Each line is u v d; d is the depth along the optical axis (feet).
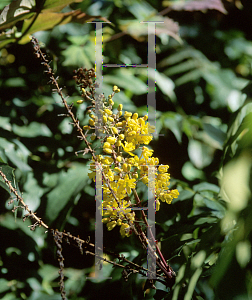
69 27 3.56
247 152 1.80
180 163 3.79
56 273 3.06
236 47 4.90
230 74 4.50
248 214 1.70
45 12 2.42
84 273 3.04
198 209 2.78
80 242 1.95
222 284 1.63
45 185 2.95
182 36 4.66
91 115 1.98
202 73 4.19
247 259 1.61
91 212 3.26
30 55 3.39
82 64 3.25
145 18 3.57
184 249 2.44
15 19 2.44
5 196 2.95
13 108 3.25
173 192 2.06
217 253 1.99
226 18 5.04
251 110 2.41
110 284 2.77
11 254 2.97
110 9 3.74
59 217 2.81
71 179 2.96
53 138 3.22
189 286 1.80
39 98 3.39
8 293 2.88
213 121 4.29
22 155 3.01
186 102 4.47
